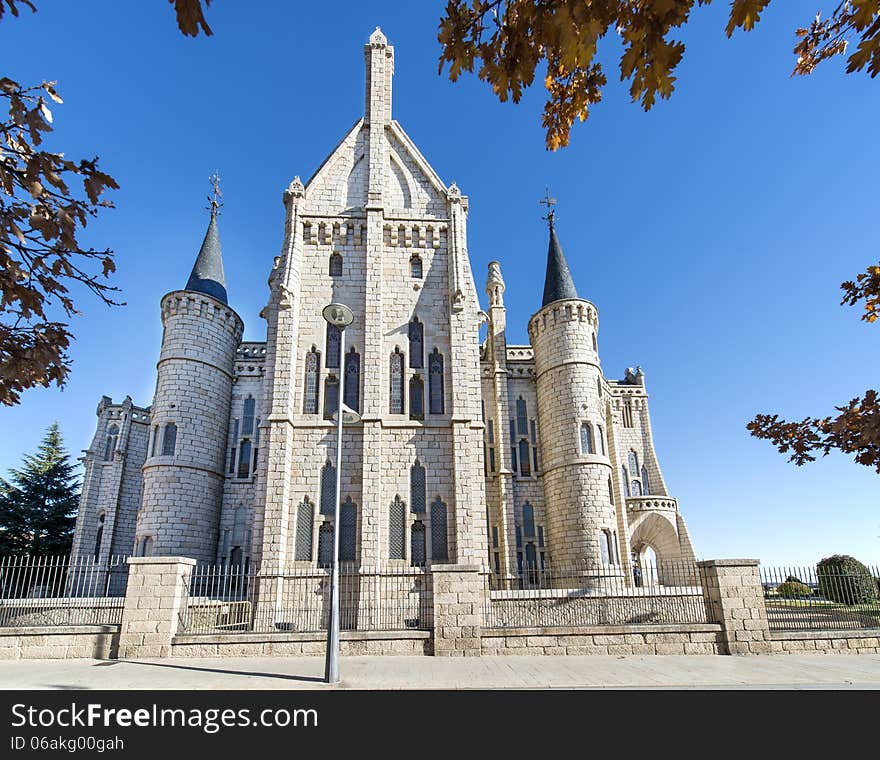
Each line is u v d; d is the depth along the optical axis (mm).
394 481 25781
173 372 34531
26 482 49344
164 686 12367
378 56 32875
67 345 6109
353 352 27781
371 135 31016
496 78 4461
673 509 41031
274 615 22812
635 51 3678
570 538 34250
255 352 40625
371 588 23438
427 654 16312
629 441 48906
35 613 18562
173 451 33281
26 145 5273
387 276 29172
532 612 22781
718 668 14141
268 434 25703
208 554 33656
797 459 7902
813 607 19812
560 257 42312
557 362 37562
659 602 21953
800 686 12062
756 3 3455
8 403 6109
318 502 25016
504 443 39062
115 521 40781
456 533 24859
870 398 7336
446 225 30266
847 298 7910
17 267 5457
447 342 28438
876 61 3791
